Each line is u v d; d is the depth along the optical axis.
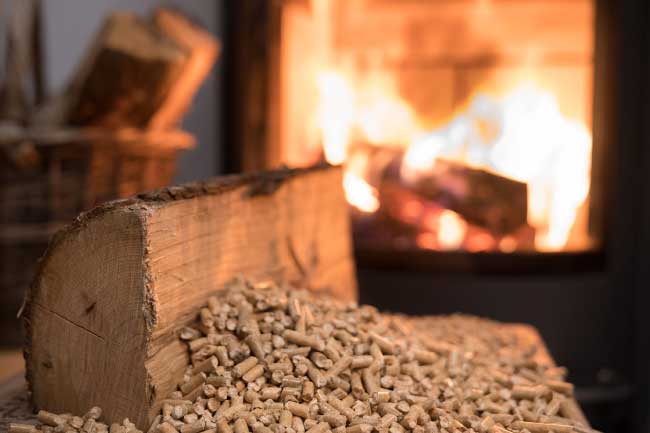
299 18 1.28
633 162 1.21
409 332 0.86
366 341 0.78
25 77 1.14
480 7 1.29
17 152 0.97
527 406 0.78
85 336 0.72
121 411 0.71
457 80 1.31
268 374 0.74
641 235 1.20
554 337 1.24
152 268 0.70
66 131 0.98
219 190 0.77
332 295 0.96
